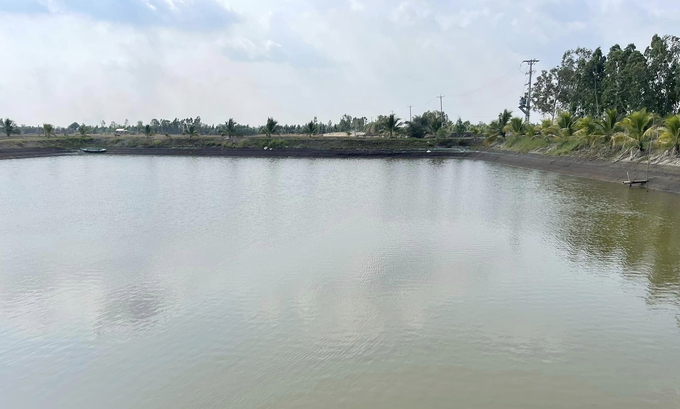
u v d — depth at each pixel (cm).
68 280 1203
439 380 714
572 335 859
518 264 1281
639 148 3008
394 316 949
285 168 4506
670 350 803
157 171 4200
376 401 664
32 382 751
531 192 2648
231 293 1090
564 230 1666
